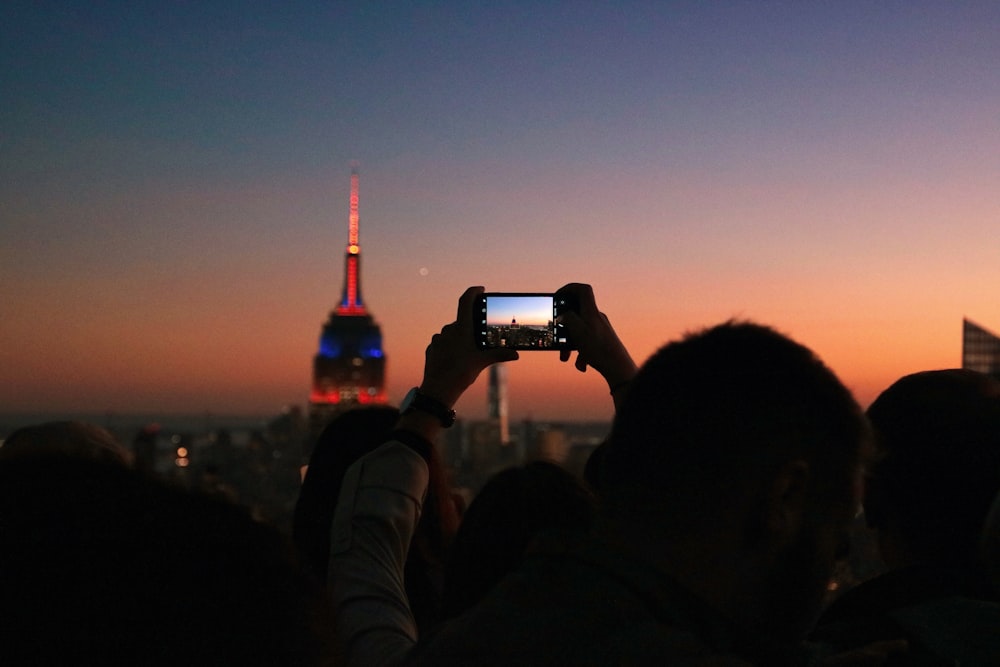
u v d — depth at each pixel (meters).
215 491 0.70
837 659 1.43
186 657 0.61
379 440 2.76
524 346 2.16
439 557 2.67
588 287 2.19
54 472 0.64
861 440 1.35
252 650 0.64
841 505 1.33
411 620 1.75
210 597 0.62
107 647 0.59
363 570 1.81
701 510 1.27
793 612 1.33
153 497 0.65
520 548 2.09
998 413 1.85
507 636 1.23
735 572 1.29
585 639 1.20
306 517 2.71
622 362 2.12
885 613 1.73
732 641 1.25
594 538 1.34
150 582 0.61
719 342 1.35
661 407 1.31
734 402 1.28
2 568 0.59
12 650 0.58
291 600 0.67
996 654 1.55
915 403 1.89
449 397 2.11
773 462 1.27
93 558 0.60
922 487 1.84
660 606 1.24
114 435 1.96
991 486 1.78
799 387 1.30
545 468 2.27
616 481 1.34
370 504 1.91
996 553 1.49
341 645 0.71
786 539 1.29
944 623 1.62
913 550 1.86
